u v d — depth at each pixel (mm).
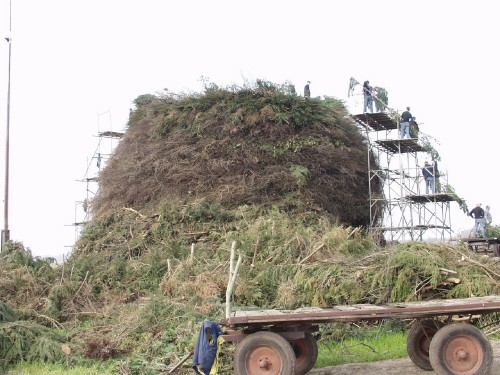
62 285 15523
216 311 13125
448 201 24203
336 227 18422
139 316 12734
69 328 14203
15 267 16609
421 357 10227
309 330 9906
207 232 19500
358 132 24719
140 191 22375
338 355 11586
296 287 13547
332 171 22953
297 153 22453
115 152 25078
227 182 21797
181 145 22781
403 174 24219
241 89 23609
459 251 13586
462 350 9047
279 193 21672
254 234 17203
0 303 12922
